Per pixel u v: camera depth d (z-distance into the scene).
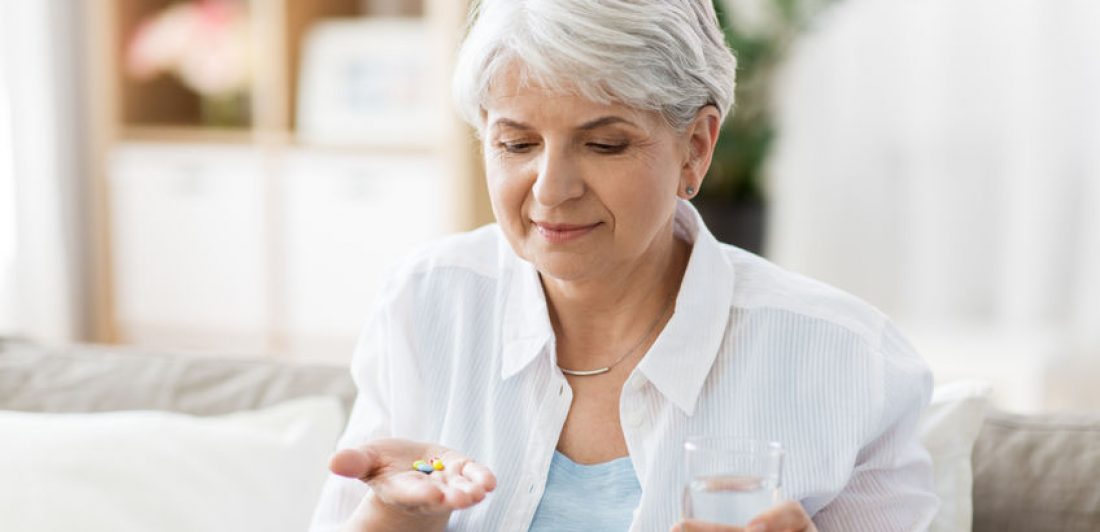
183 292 4.30
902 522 1.30
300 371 1.78
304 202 4.18
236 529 1.58
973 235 5.14
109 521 1.54
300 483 1.64
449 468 1.21
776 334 1.33
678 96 1.21
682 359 1.31
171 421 1.66
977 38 5.03
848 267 5.30
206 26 4.29
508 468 1.35
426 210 4.06
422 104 4.07
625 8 1.17
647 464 1.30
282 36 4.14
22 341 1.91
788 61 5.20
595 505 1.32
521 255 1.28
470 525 1.35
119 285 4.34
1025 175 5.01
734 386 1.32
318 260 4.19
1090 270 4.94
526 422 1.37
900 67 5.13
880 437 1.31
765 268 1.40
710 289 1.34
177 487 1.58
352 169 4.12
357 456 1.21
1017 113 5.01
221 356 1.83
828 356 1.31
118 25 4.28
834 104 5.21
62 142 4.22
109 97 4.26
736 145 4.52
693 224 1.38
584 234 1.23
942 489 1.43
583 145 1.21
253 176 4.20
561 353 1.38
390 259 4.11
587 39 1.16
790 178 5.29
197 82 4.32
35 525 1.52
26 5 4.07
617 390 1.35
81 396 1.78
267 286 4.23
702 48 1.24
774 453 1.03
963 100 5.07
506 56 1.20
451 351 1.43
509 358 1.38
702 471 1.04
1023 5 4.95
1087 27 4.90
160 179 4.28
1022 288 5.04
